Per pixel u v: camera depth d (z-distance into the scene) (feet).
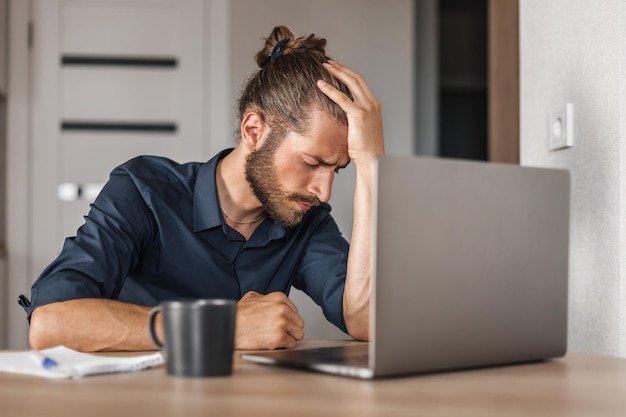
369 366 3.19
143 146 12.23
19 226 12.02
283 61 5.35
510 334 3.64
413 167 3.26
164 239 5.58
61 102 12.15
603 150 5.41
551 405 2.73
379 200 3.17
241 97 5.69
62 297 4.56
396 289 3.22
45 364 3.30
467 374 3.43
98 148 12.18
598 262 5.47
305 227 6.00
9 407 2.61
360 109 5.01
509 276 3.63
